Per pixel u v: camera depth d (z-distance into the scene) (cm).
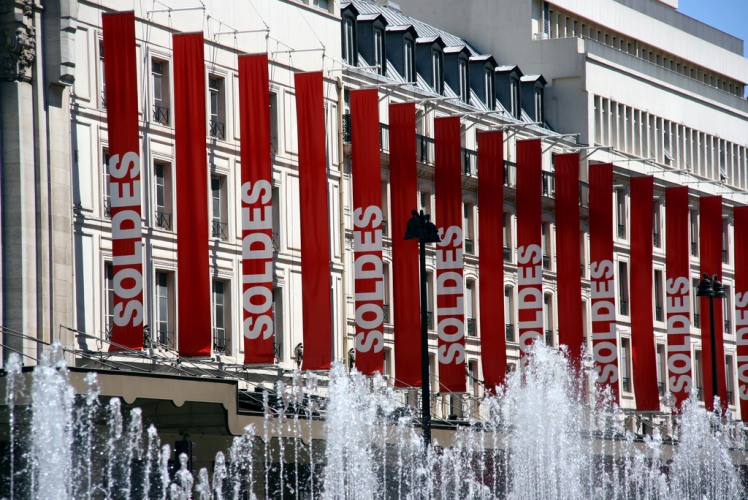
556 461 8294
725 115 12950
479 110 10006
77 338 6519
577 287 8631
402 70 9550
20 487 5197
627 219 11500
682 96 12331
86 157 6681
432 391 9144
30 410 5197
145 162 7000
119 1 6900
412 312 7131
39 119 6288
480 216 7962
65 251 6350
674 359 9606
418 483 6962
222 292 7481
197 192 6384
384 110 9138
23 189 6184
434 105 9556
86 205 6656
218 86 7506
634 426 11088
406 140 7294
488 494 7612
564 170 8694
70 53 6400
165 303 7100
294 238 7938
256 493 6469
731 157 13025
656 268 11762
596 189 8975
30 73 6269
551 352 8394
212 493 6269
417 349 7100
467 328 9719
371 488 6812
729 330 12662
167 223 7138
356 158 7031
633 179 9262
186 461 5800
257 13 7731
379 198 7000
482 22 11319
